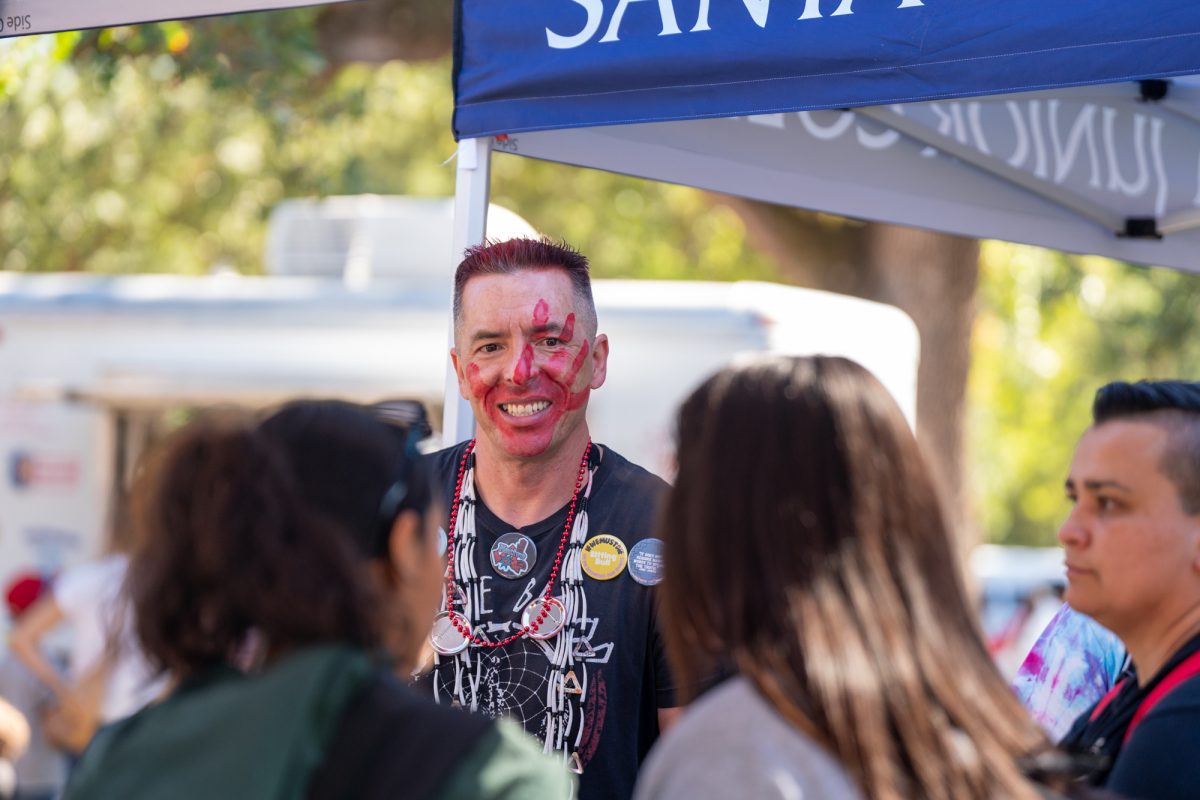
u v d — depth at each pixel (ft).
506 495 13.03
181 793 7.02
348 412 8.09
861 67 11.60
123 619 7.75
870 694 7.26
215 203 64.39
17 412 38.01
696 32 12.16
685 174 15.08
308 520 7.61
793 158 15.67
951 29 11.28
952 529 8.00
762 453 7.73
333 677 7.30
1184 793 8.54
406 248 40.11
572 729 12.37
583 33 12.60
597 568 12.61
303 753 7.07
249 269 67.92
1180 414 9.54
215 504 7.55
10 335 38.19
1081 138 16.89
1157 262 17.76
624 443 35.86
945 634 7.59
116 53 31.48
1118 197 17.25
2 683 26.55
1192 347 64.13
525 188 68.49
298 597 7.45
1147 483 9.46
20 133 54.39
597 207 69.21
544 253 13.25
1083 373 74.02
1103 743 9.73
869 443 7.75
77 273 64.28
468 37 13.09
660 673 12.35
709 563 7.72
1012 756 7.45
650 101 12.36
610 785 12.30
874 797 7.13
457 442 14.38
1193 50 10.44
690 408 8.11
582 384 13.11
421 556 8.09
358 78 53.42
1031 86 11.02
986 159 16.30
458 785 7.11
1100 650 12.37
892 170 16.34
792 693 7.32
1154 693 9.37
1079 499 9.81
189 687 7.59
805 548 7.57
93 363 37.99
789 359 8.04
